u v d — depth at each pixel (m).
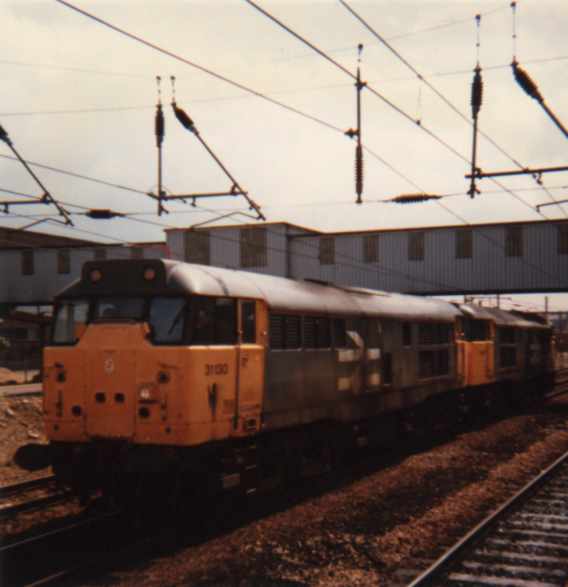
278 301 12.17
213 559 9.30
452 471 15.12
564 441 19.42
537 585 8.35
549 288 39.03
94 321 10.72
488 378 24.08
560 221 38.72
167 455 10.02
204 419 10.24
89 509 11.70
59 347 10.88
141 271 10.66
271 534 10.38
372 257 42.03
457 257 40.59
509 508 11.72
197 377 10.17
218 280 11.01
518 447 18.41
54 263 48.25
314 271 43.03
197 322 10.38
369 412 15.69
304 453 13.80
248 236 43.31
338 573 8.80
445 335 20.45
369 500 12.46
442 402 20.77
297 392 12.69
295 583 8.45
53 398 10.80
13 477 15.02
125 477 10.46
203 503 10.88
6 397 20.28
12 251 49.25
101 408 10.46
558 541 10.13
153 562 9.20
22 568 9.09
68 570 8.73
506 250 39.72
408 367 17.67
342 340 14.48
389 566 9.06
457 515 11.54
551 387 35.50
